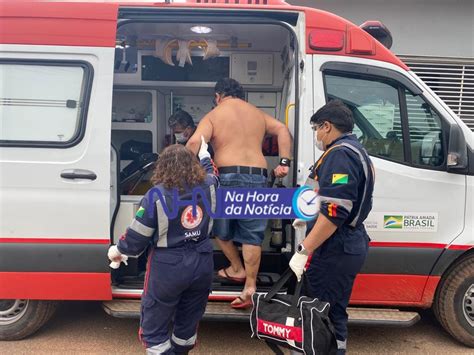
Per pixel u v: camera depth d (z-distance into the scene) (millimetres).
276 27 3785
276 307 2480
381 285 3266
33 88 3145
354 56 3193
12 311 3354
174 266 2430
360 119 3244
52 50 3111
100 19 3127
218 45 4242
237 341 3475
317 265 2588
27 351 3244
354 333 3717
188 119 4078
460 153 3090
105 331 3615
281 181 3662
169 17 3197
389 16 6902
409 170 3219
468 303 3357
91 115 3131
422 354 3359
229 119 3291
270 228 3752
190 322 2682
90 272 3158
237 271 3451
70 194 3127
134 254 2449
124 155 4516
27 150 3125
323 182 2445
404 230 3223
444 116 3221
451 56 6980
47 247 3133
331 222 2398
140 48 4254
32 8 3115
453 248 3225
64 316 3895
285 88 4090
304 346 2336
